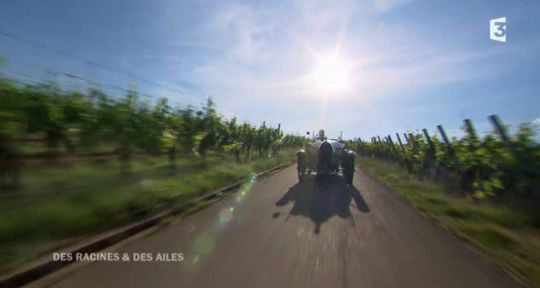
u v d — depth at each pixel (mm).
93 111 9023
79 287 3602
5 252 4160
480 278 4141
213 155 19188
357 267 4371
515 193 8586
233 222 6555
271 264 4375
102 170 10234
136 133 10219
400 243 5480
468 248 5293
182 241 5266
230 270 4141
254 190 11062
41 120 7914
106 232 5305
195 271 4086
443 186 12508
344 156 13742
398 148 22938
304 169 14156
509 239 5727
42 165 9383
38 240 4656
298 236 5699
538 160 7984
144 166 12727
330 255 4785
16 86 6945
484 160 9969
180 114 13719
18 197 6645
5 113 6195
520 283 4023
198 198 8602
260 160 23031
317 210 7965
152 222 6223
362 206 8648
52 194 6988
